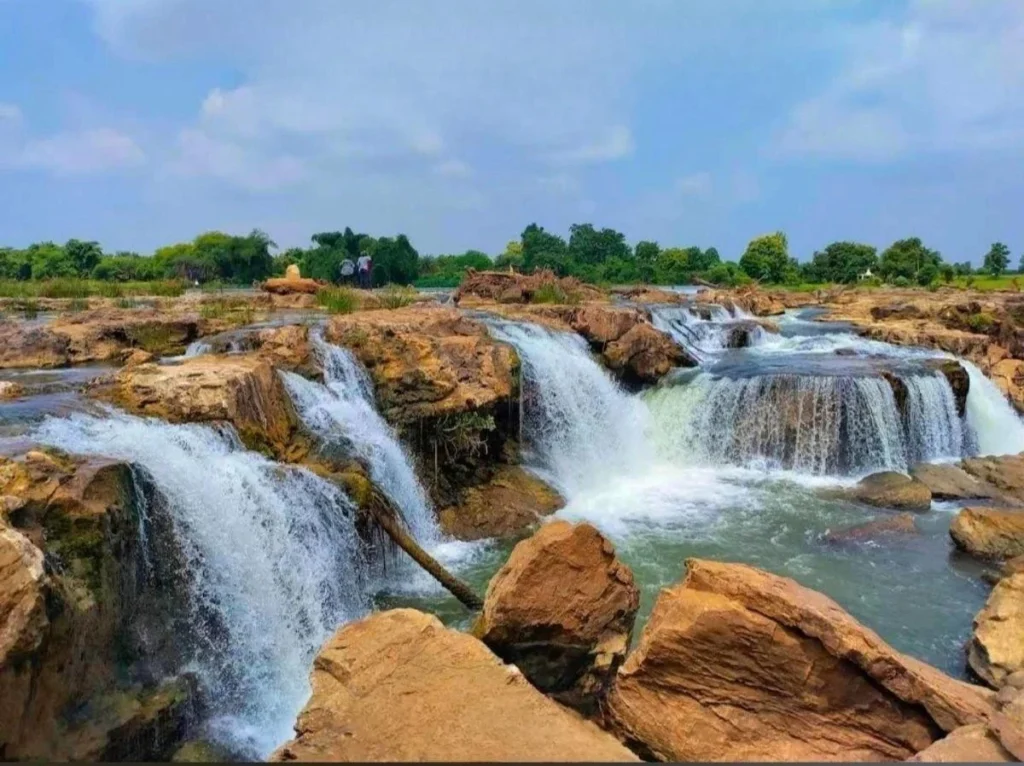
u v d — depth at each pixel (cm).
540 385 1791
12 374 1376
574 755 529
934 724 662
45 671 608
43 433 927
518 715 574
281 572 975
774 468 1953
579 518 1512
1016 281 6488
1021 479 1720
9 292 2727
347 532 1099
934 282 6988
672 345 2300
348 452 1234
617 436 1966
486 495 1516
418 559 1121
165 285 3178
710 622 706
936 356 2508
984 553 1297
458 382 1503
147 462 886
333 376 1438
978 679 900
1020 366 2588
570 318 2267
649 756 712
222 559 908
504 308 2423
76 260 6950
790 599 701
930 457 2050
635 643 981
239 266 6862
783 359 2480
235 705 847
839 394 1945
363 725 565
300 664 955
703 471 1942
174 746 733
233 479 966
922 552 1330
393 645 653
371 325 1599
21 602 563
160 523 852
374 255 6731
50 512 697
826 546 1362
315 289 2962
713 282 7975
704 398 2041
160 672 793
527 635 780
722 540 1394
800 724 692
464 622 1055
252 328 1738
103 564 716
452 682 611
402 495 1330
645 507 1600
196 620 867
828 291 5738
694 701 716
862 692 680
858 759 668
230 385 1122
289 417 1259
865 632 685
